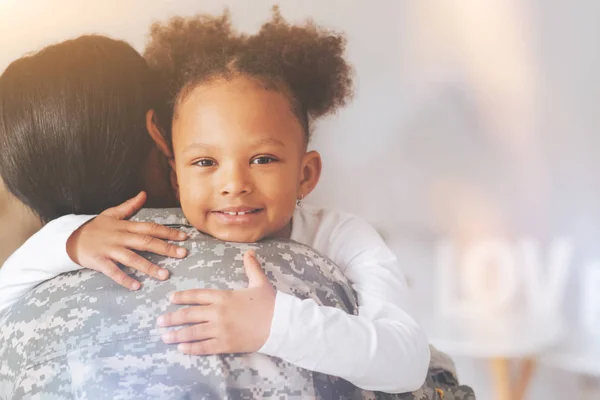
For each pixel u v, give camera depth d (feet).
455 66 4.25
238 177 3.56
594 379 4.08
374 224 4.23
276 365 2.64
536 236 4.20
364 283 3.62
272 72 3.85
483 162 4.24
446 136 4.25
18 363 2.58
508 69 4.24
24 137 3.64
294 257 2.92
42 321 2.62
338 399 2.82
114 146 3.67
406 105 4.24
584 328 4.10
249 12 4.20
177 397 2.44
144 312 2.57
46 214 3.77
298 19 4.21
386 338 2.99
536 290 4.18
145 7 4.23
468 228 4.23
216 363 2.51
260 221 3.59
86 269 2.87
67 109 3.65
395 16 4.26
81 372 2.47
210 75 3.79
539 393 4.09
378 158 4.22
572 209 4.20
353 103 4.19
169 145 3.74
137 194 3.72
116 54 3.86
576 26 4.19
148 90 3.79
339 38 4.22
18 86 3.72
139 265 2.74
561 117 4.22
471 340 4.14
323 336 2.73
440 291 4.21
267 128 3.68
